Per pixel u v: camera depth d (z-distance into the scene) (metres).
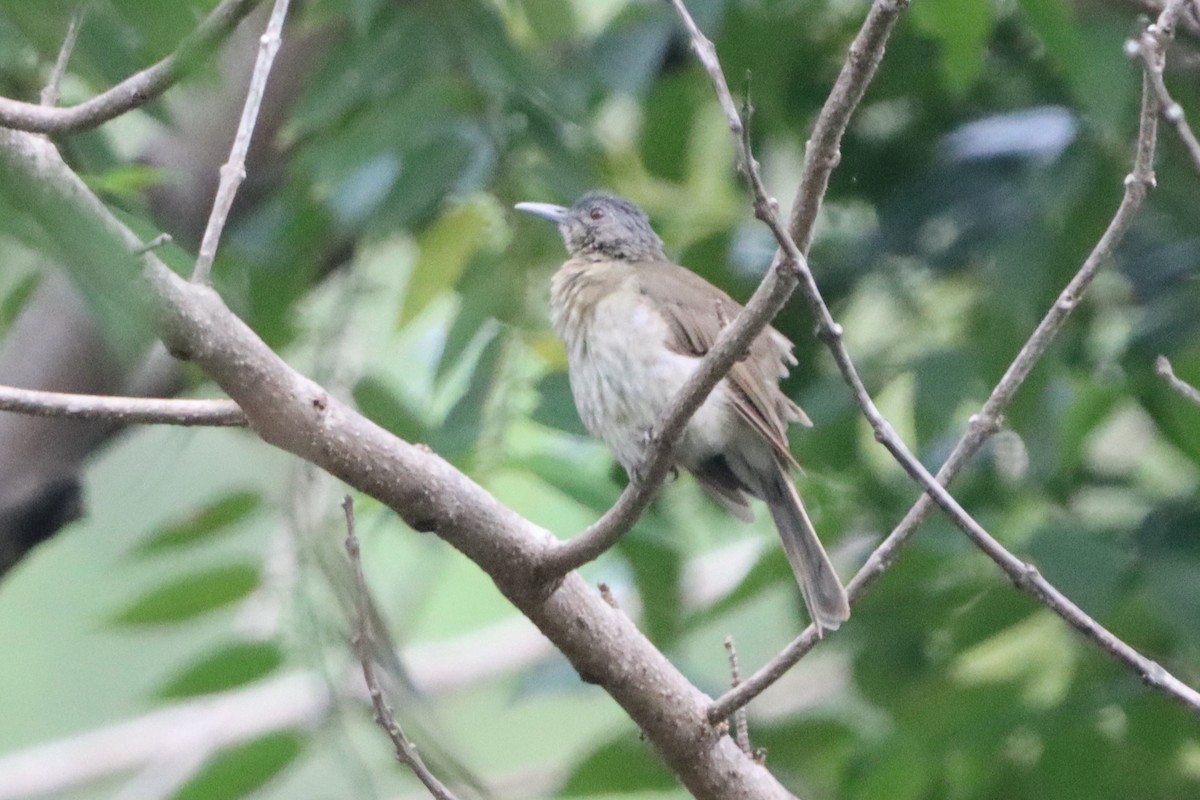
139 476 12.22
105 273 5.16
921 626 10.95
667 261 11.18
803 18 11.48
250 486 10.64
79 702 17.41
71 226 5.12
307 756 10.45
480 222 11.08
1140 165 6.53
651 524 10.51
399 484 7.54
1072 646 11.11
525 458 10.07
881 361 11.31
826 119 6.07
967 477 11.03
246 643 10.41
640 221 11.09
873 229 12.22
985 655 11.38
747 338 6.72
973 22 9.53
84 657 17.50
